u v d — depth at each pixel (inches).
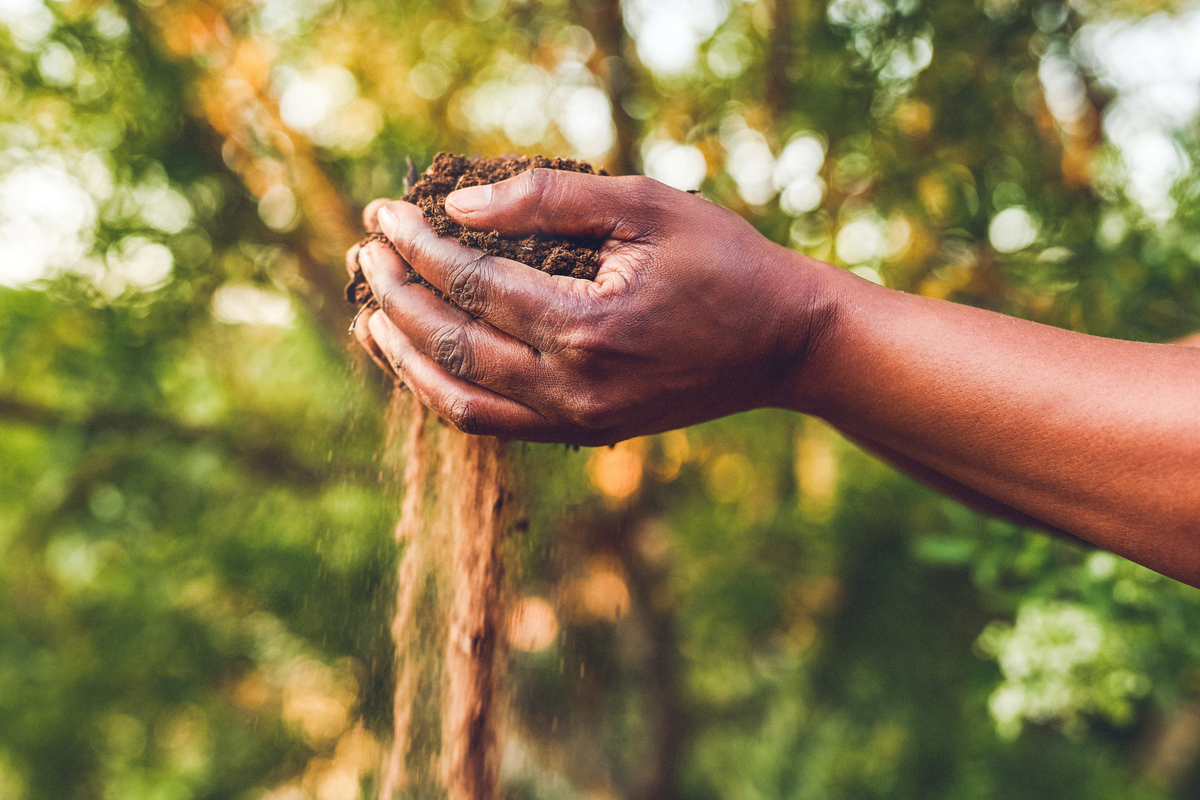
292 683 154.3
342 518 104.9
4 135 93.4
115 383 112.6
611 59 106.9
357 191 107.9
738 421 126.0
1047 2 95.7
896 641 139.0
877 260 101.0
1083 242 82.1
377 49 113.5
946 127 100.1
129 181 96.3
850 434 38.3
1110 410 21.4
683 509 155.2
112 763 156.9
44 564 150.3
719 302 25.3
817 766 163.0
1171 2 96.0
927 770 148.1
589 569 129.1
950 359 23.7
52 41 90.1
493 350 26.9
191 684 147.6
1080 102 98.7
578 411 27.2
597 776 159.9
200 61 95.3
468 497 41.1
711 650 173.2
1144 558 21.9
